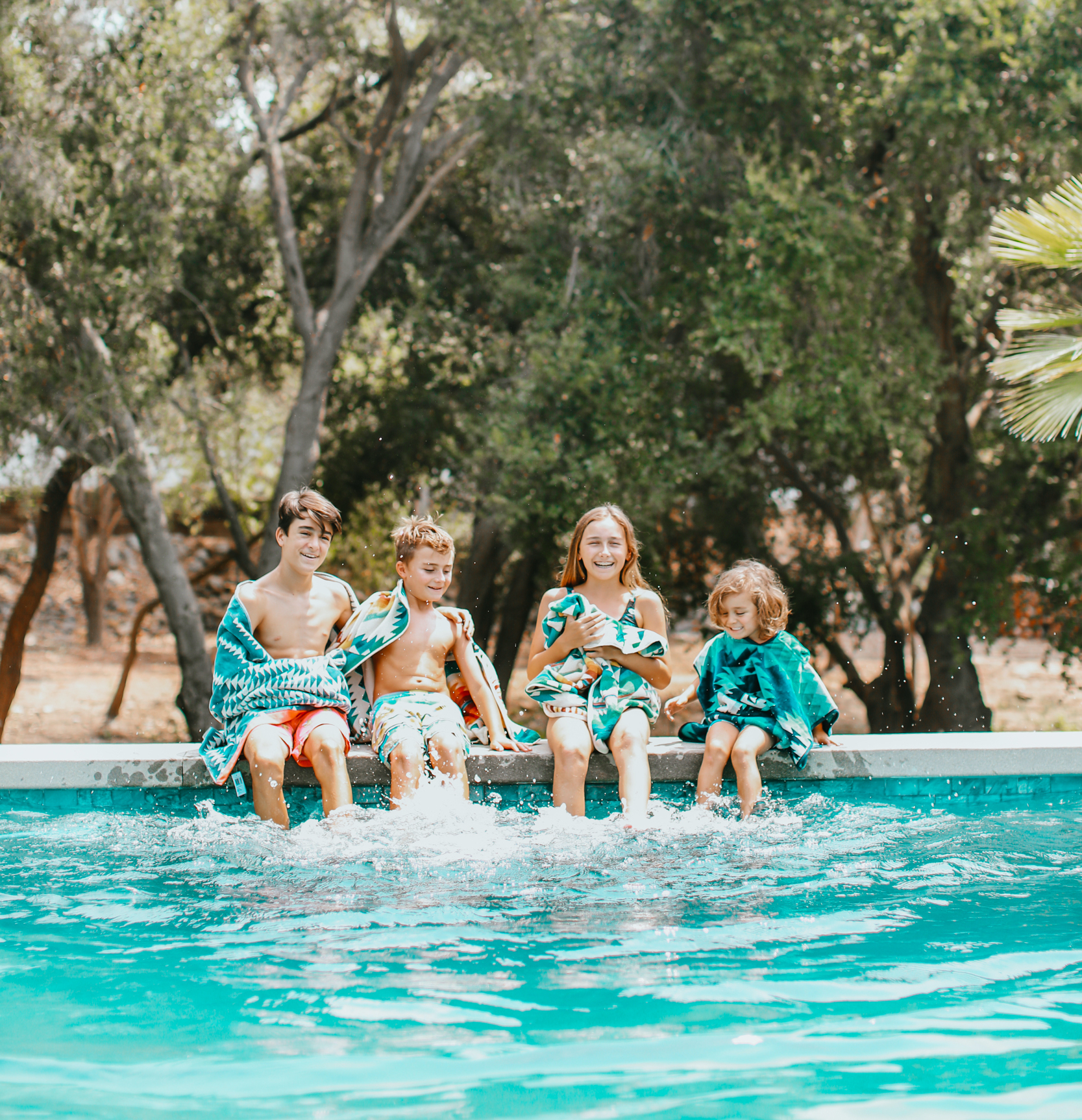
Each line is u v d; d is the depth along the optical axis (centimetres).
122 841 364
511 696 1552
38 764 410
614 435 1026
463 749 404
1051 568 1218
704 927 277
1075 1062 197
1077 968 247
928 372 1074
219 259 1339
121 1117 176
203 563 2342
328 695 405
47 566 1400
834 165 1082
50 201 995
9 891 310
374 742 409
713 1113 177
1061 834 381
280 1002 227
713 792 409
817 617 1327
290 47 1231
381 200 1293
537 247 1091
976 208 1058
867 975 242
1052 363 664
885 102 1026
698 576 1357
